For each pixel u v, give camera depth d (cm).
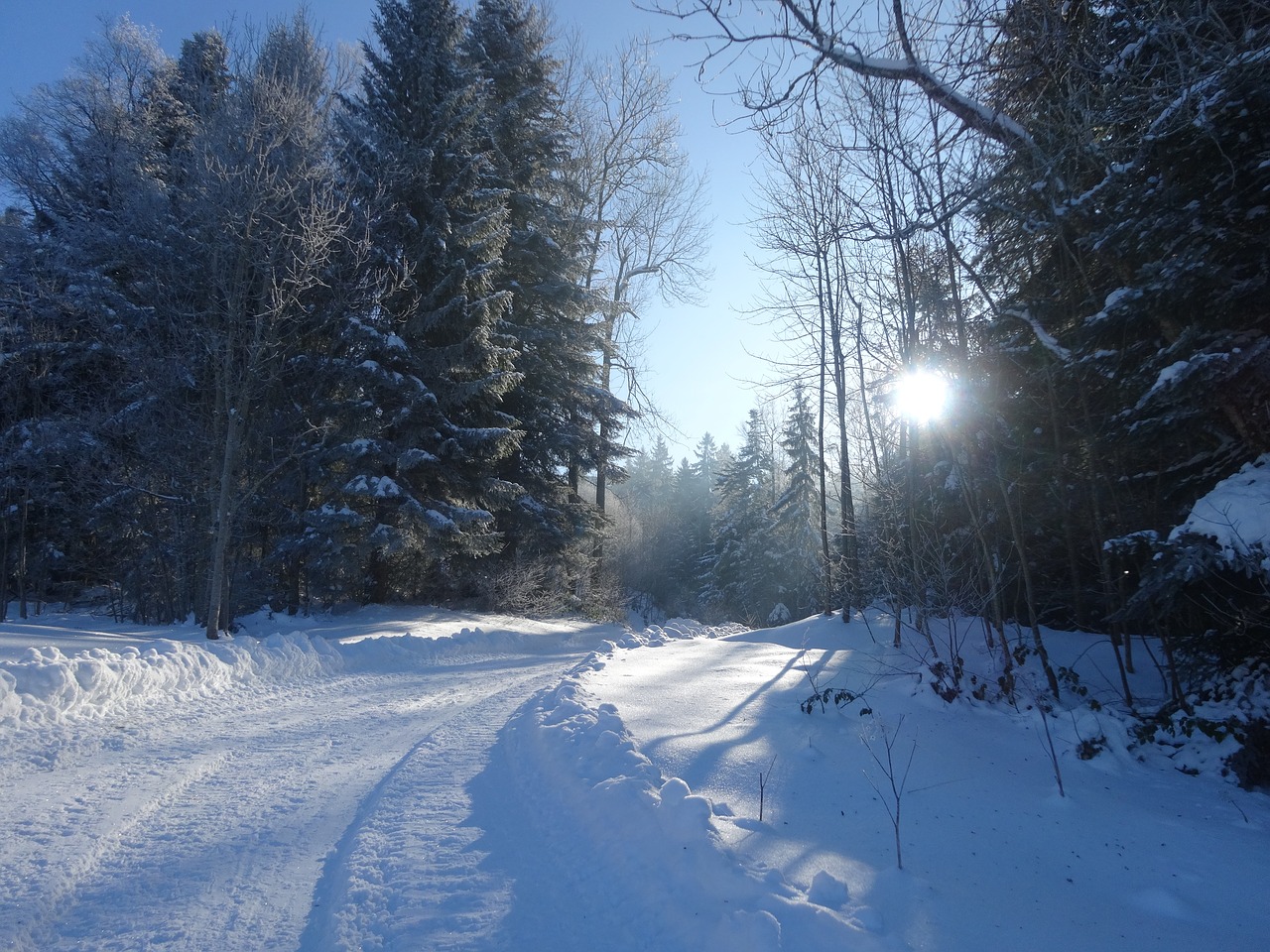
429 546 1855
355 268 1628
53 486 1662
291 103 1500
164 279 1502
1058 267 970
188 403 1500
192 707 902
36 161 2012
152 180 1636
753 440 4319
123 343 1495
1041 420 1028
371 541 1734
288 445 1698
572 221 2605
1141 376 813
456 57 2192
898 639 1033
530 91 2508
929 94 666
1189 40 594
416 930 377
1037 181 816
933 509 1033
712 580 4369
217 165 1388
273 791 612
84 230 1662
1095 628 1132
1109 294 823
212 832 528
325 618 1828
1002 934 379
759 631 1398
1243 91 662
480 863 452
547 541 2380
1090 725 715
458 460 1997
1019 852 481
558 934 375
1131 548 709
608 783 516
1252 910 424
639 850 445
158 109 2102
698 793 519
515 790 576
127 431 1534
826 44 600
